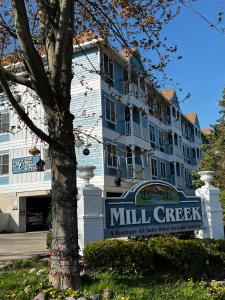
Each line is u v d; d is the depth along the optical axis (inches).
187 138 1945.1
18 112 242.1
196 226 441.1
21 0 247.8
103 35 371.9
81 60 964.6
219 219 456.8
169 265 322.3
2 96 426.0
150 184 406.6
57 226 256.5
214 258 361.4
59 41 256.8
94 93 965.8
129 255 297.9
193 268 325.7
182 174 1679.4
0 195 1050.7
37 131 251.4
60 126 262.7
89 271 291.0
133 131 1076.5
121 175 1015.0
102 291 247.3
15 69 340.5
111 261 295.9
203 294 258.4
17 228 1022.4
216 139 950.4
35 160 1004.6
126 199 385.7
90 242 323.9
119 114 1056.2
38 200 1117.7
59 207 257.4
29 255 472.4
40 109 867.4
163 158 1443.2
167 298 243.9
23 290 249.4
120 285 262.4
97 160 936.9
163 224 409.1
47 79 256.1
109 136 982.4
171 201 422.0
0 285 261.6
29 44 247.0
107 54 486.0
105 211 370.3
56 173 261.6
